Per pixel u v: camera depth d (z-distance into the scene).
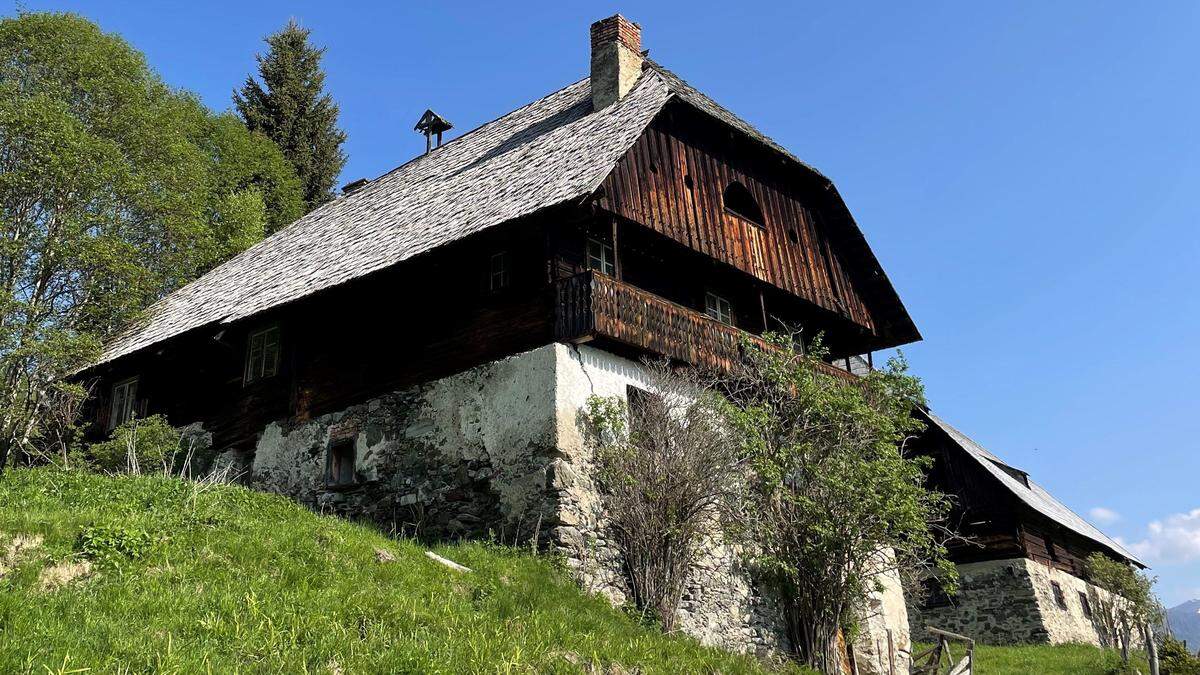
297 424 17.86
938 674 16.69
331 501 16.53
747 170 19.16
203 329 19.80
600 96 19.11
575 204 14.39
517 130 21.39
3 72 24.48
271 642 8.16
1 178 21.05
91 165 21.86
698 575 14.55
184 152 25.72
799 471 14.41
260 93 42.88
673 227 16.47
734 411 14.38
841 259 21.23
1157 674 17.80
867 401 15.23
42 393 20.12
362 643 8.56
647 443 14.35
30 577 8.94
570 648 9.99
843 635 15.64
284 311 18.36
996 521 26.67
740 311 18.97
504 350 15.16
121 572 9.40
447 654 8.64
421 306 16.77
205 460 19.31
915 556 15.68
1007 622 25.69
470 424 15.02
